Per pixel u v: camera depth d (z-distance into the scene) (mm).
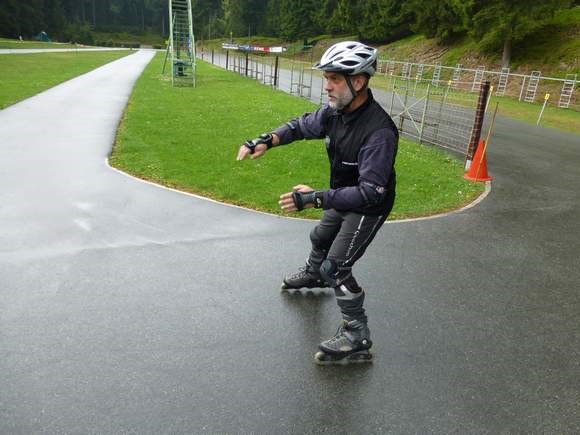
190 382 2746
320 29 69438
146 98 15156
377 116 2525
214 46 88188
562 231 5602
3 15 73125
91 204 5504
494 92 26750
